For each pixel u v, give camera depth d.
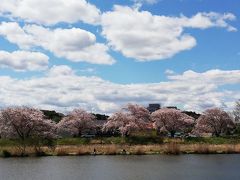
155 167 47.41
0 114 84.94
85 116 105.38
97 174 41.28
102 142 89.00
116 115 103.12
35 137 75.19
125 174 41.28
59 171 43.78
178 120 103.50
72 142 87.12
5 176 40.09
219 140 90.62
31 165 49.75
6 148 65.38
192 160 55.81
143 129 103.44
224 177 39.50
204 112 105.81
